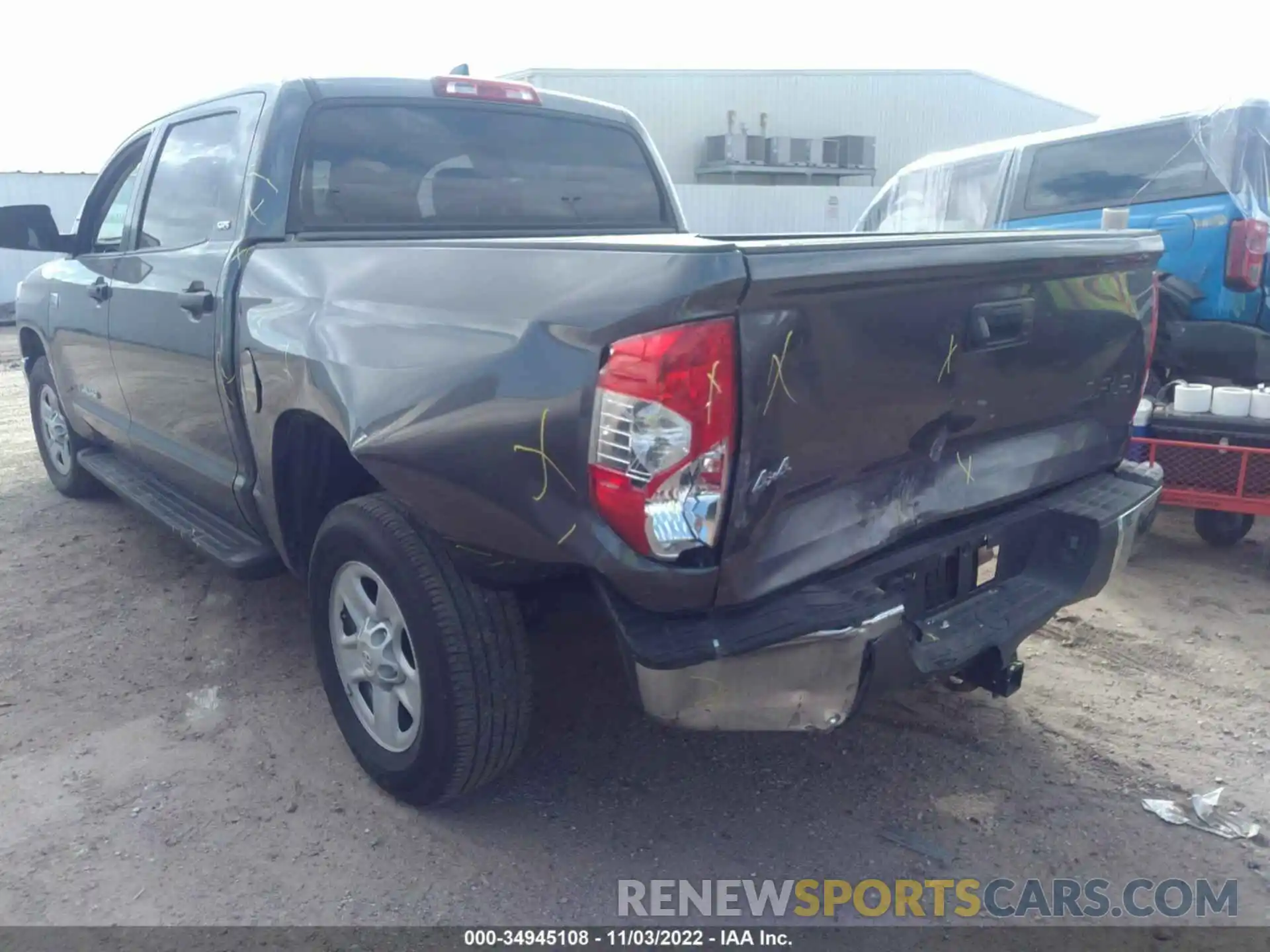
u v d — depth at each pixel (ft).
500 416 7.99
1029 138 24.29
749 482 7.48
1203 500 16.58
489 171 13.65
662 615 7.87
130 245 15.15
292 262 10.93
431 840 9.77
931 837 9.91
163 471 14.71
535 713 11.94
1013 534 10.48
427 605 9.09
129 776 10.70
